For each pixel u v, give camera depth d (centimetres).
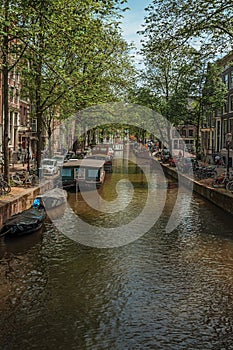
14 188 1764
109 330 699
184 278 940
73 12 1325
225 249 1173
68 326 712
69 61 1931
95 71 2036
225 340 673
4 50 1538
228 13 1598
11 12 1370
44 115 2838
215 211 1762
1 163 2280
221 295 846
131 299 823
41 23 1370
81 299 823
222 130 4153
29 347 646
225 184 1966
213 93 3162
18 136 3650
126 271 983
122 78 2806
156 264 1042
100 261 1059
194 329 707
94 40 1748
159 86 3684
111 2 1458
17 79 3566
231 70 3878
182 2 1559
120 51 2564
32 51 1545
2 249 1152
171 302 812
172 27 1622
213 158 3688
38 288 873
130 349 643
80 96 1952
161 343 662
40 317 742
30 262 1043
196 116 3381
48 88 2077
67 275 955
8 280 919
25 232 1252
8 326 709
